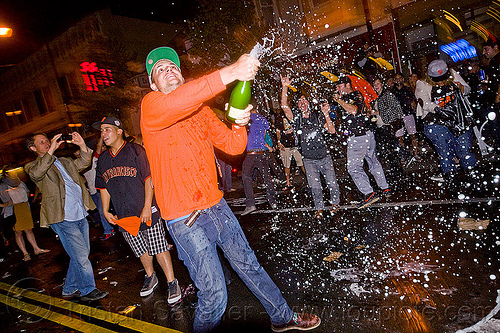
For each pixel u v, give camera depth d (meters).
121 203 3.42
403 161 7.42
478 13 10.88
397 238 3.76
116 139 3.46
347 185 6.62
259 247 4.49
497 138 5.71
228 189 8.48
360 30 11.54
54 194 3.75
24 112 20.50
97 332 3.28
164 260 3.50
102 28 15.98
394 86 7.56
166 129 1.99
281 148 7.65
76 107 17.08
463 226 3.62
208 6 11.12
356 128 4.92
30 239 6.98
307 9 12.22
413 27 11.30
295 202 6.35
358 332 2.42
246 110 2.10
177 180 2.00
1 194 6.79
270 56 10.77
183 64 12.05
